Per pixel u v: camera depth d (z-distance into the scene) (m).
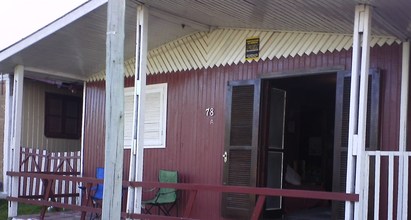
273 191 4.94
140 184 5.87
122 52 3.76
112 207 3.69
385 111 5.67
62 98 11.03
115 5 3.76
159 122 7.91
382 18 4.87
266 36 6.79
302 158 10.13
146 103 8.10
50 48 7.64
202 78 7.47
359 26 4.57
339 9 4.85
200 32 7.46
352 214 4.55
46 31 7.03
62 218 7.98
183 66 7.71
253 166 6.63
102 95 9.08
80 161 9.30
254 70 6.86
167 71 7.91
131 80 8.43
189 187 5.55
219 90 7.24
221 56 7.27
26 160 9.53
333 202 5.71
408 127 5.53
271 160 6.95
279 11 5.47
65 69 8.88
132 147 6.02
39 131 10.49
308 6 4.99
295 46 6.48
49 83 10.39
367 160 4.57
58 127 10.91
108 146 3.72
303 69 6.36
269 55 6.73
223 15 6.27
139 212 5.93
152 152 7.94
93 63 8.54
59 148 10.92
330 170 9.84
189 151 7.49
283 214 7.04
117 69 3.74
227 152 6.93
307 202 8.11
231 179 6.83
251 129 6.73
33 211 9.16
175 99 7.76
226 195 6.83
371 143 5.64
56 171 9.53
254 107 6.73
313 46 6.30
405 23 4.90
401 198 4.56
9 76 10.20
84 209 6.65
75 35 7.09
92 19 6.53
